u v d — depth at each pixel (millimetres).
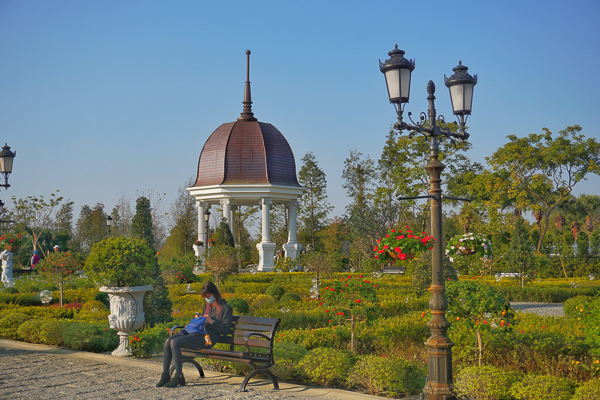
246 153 40906
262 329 7781
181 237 54656
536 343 9141
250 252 54000
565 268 31859
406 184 45219
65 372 8422
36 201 50875
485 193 41406
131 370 8672
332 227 65125
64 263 18156
